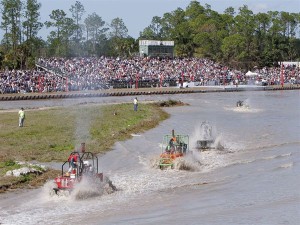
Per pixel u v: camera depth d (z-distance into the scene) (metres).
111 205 29.78
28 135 53.12
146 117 73.25
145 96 118.38
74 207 29.31
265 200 30.48
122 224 26.31
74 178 31.27
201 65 166.38
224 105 98.31
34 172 36.16
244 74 172.88
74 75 130.25
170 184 34.94
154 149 48.72
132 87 136.75
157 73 147.12
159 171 39.09
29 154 43.09
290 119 75.19
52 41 189.75
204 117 77.62
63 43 189.50
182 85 142.50
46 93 115.38
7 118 67.88
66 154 43.56
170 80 144.75
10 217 27.50
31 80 122.31
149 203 30.27
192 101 106.94
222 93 133.25
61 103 96.56
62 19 189.88
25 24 155.62
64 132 55.50
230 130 62.31
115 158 44.00
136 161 42.84
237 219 26.80
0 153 42.75
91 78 130.38
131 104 92.56
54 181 32.84
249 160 43.16
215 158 44.16
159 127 65.12
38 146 46.62
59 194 31.02
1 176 34.91
